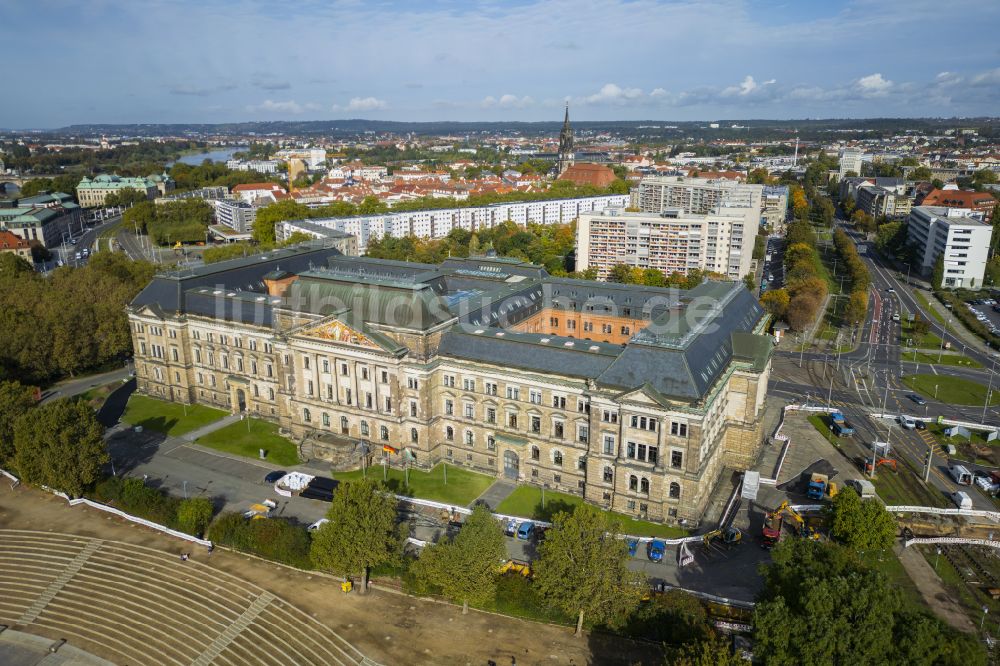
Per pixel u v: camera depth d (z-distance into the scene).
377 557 110.00
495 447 151.12
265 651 104.12
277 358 167.38
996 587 117.94
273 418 180.38
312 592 115.94
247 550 125.88
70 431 140.12
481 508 110.81
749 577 117.94
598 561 100.31
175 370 191.75
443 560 105.69
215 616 111.38
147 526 135.00
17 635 109.44
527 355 145.12
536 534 130.38
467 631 106.75
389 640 104.75
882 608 81.88
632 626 101.62
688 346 135.50
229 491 146.75
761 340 153.12
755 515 138.25
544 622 108.75
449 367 151.88
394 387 151.88
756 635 83.75
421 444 154.00
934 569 122.88
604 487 138.25
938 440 174.00
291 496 144.62
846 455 166.00
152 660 104.25
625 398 129.50
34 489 150.12
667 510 131.88
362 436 160.50
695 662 80.94
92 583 119.88
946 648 80.12
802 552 96.75
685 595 103.25
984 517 139.00
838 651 78.75
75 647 107.00
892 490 149.88
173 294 189.12
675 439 128.00
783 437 173.88
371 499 114.31
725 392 148.00
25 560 125.88
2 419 151.88
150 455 162.75
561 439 143.62
